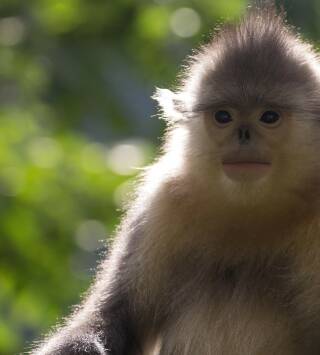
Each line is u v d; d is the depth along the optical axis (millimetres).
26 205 22719
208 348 14953
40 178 23016
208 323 14992
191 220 15047
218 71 15148
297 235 14750
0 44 26469
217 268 15094
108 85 26953
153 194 15320
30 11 27078
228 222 14875
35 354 15562
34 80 25984
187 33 25891
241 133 14836
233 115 14969
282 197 14734
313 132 14938
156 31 26219
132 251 15484
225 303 14977
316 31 24344
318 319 14617
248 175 14672
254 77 14977
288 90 14977
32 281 22234
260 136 14859
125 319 15445
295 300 14750
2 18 27078
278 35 15344
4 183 22859
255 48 15188
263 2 15852
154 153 24188
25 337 22844
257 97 14891
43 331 21828
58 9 27000
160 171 15438
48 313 21969
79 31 27031
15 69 26062
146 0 26688
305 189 14773
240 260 14992
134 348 15484
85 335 14992
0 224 22469
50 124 25609
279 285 14852
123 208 16672
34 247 22438
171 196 15125
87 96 26562
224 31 15562
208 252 15086
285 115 14930
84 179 23281
